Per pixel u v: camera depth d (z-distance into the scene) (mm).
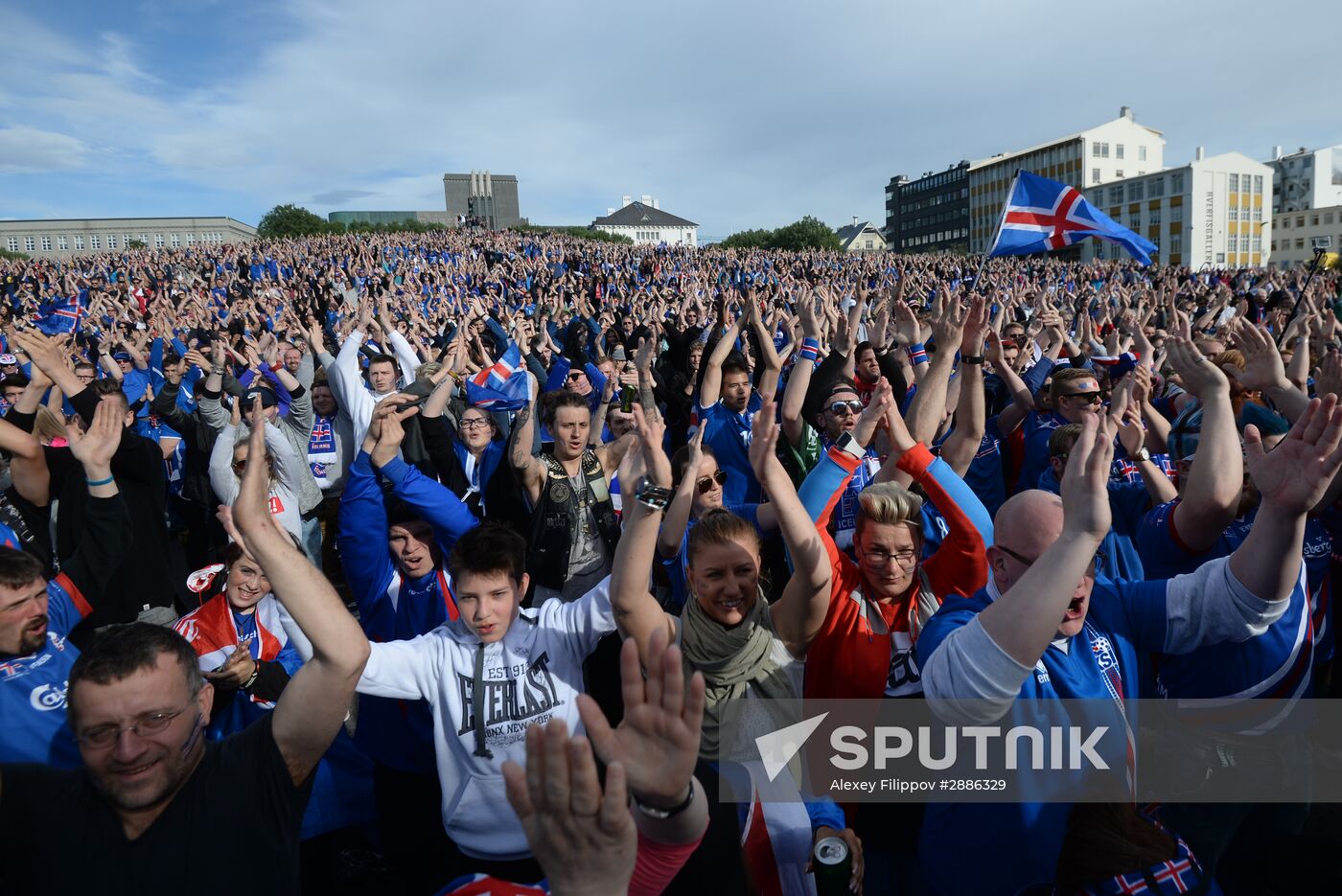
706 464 3613
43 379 4480
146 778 1705
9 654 2295
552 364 8562
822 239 87812
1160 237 80625
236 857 1771
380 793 2877
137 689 1687
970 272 31500
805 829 2256
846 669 2430
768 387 4754
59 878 1707
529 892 1675
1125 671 2236
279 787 1838
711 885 1898
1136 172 90688
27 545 3686
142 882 1714
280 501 4531
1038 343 7707
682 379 7562
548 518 3838
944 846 2129
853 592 2549
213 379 5895
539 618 2561
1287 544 2035
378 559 3199
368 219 98500
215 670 2766
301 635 2625
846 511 4199
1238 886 2678
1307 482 1970
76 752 2434
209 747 1872
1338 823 2963
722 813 1989
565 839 1228
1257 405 3943
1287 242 90125
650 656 1417
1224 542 2969
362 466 3141
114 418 2982
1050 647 2121
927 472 2760
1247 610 2109
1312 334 6277
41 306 18359
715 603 2355
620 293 22109
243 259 32750
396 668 2459
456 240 48031
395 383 6414
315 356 7902
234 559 3047
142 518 4098
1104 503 1771
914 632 2504
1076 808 1782
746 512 3789
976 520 2693
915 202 132625
